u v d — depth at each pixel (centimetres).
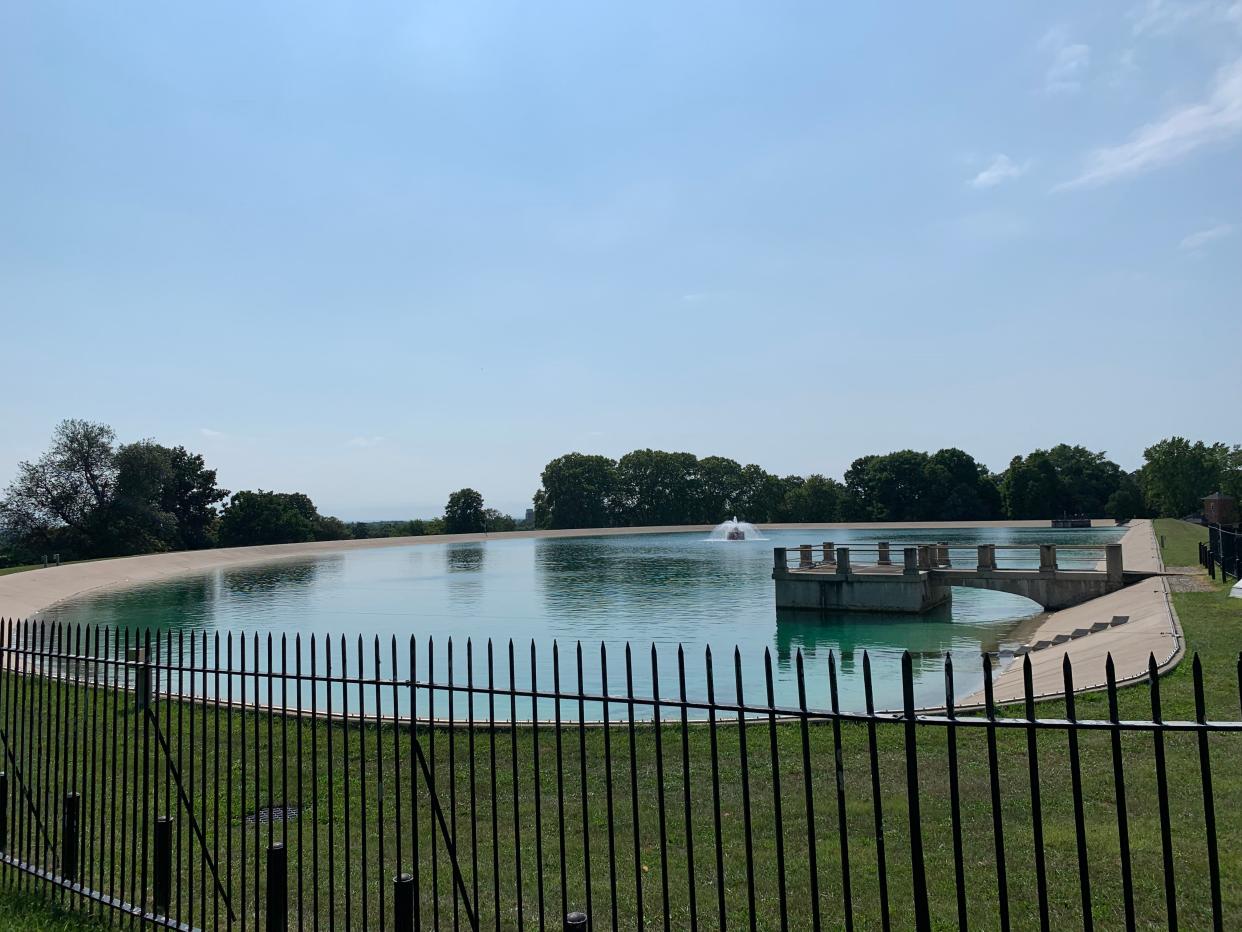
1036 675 1866
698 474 13900
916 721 398
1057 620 3142
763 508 13600
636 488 13925
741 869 723
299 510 11181
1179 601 2355
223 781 998
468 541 11862
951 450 12156
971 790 910
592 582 5538
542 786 988
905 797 895
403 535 12556
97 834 855
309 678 573
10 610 4097
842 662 2558
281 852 578
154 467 8238
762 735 1209
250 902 691
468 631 3441
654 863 746
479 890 702
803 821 840
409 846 803
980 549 3619
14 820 770
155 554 7656
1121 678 1444
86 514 7906
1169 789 854
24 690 741
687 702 453
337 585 5741
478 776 1029
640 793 953
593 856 766
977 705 1346
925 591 3591
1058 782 908
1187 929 580
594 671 2438
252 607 4475
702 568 6475
